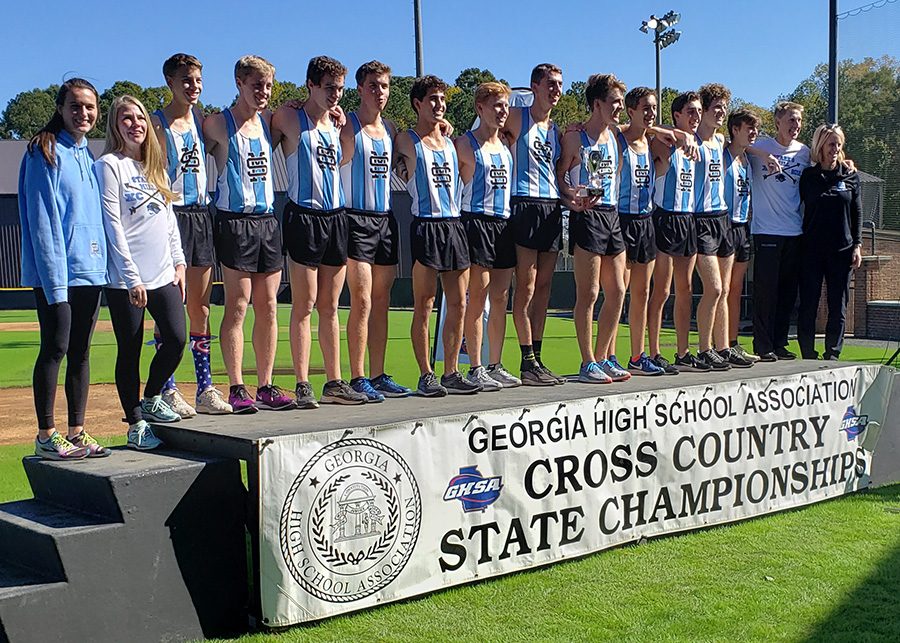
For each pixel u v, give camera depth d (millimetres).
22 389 10523
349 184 4516
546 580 4027
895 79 9977
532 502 4176
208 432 3498
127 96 3705
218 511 3355
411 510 3713
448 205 4711
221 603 3361
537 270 5207
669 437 4785
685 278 5812
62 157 3471
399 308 25219
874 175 10320
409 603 3707
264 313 4348
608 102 5156
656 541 4695
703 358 5828
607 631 3395
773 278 6566
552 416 4250
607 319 5402
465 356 6867
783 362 6324
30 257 3486
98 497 3180
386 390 4809
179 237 3902
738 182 6176
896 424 6176
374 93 4543
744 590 3863
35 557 3064
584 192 5117
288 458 3326
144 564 3146
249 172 4215
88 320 3555
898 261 15148
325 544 3436
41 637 2875
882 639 3322
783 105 6637
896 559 4328
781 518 5215
